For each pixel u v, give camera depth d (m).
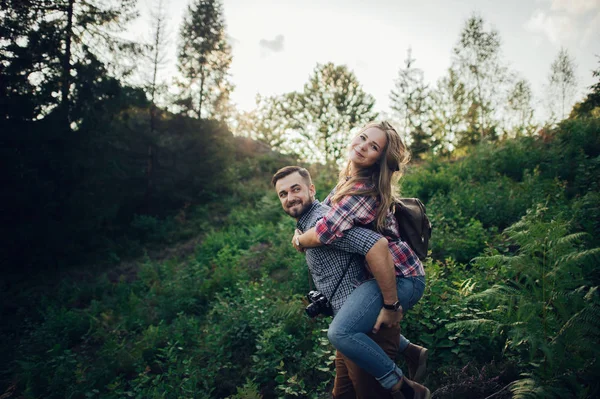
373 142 2.18
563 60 19.36
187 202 16.27
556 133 9.71
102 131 11.73
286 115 34.19
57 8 10.74
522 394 2.24
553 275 2.77
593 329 2.36
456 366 3.01
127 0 11.48
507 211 6.23
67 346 5.83
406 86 21.25
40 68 10.47
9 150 9.66
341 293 2.20
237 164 22.28
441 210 6.75
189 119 17.95
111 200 12.62
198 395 3.50
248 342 4.32
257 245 9.43
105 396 3.86
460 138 19.78
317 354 3.47
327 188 13.01
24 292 8.53
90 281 9.44
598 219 4.79
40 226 10.08
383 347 2.17
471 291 3.61
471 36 19.39
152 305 6.96
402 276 2.13
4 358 5.63
